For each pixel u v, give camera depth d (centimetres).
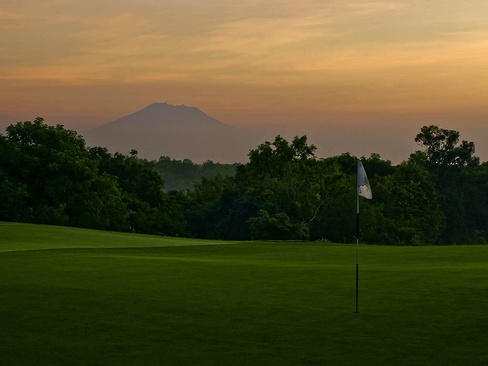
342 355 1302
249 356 1301
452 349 1333
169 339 1427
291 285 2109
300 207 9344
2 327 1527
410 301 1789
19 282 2189
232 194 9788
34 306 1761
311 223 9525
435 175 12900
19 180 8106
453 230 12575
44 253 3484
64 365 1243
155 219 9369
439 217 11150
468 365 1227
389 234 9762
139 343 1397
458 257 3209
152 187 10262
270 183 9750
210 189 12094
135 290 2020
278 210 9144
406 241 9900
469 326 1508
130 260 3022
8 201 7819
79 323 1568
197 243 4909
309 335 1452
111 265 2767
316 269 2581
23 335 1459
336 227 9550
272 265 2786
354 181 9694
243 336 1448
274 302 1808
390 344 1376
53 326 1539
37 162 7969
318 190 9431
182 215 9906
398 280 2172
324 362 1258
